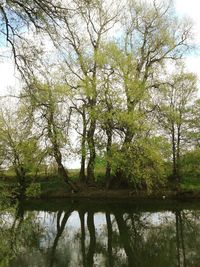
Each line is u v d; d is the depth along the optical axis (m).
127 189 42.78
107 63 38.69
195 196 41.00
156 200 40.50
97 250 22.69
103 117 37.84
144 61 40.97
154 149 38.12
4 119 34.84
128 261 20.48
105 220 31.08
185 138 43.44
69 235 26.33
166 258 20.64
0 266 13.98
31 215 30.98
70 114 36.47
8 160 35.25
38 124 25.30
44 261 19.95
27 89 9.06
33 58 8.41
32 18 7.89
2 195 13.91
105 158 38.56
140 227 28.58
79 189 42.50
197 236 25.56
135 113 37.84
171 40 40.78
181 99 43.06
